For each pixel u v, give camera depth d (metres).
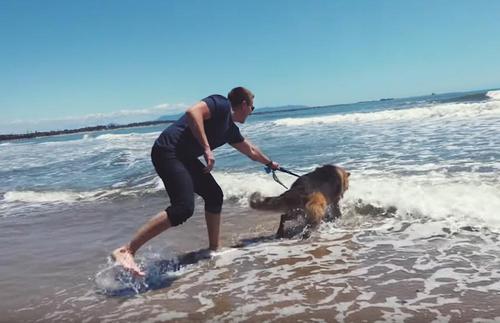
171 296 3.57
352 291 3.36
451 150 8.31
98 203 7.78
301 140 13.37
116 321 3.20
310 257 4.20
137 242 3.88
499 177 5.79
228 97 4.47
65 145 29.27
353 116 19.84
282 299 3.33
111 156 15.23
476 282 3.30
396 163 7.73
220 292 3.56
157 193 7.89
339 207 5.45
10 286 4.11
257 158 4.89
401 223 4.84
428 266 3.68
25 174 13.47
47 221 6.80
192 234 5.28
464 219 4.63
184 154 4.12
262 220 5.64
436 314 2.90
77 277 4.17
